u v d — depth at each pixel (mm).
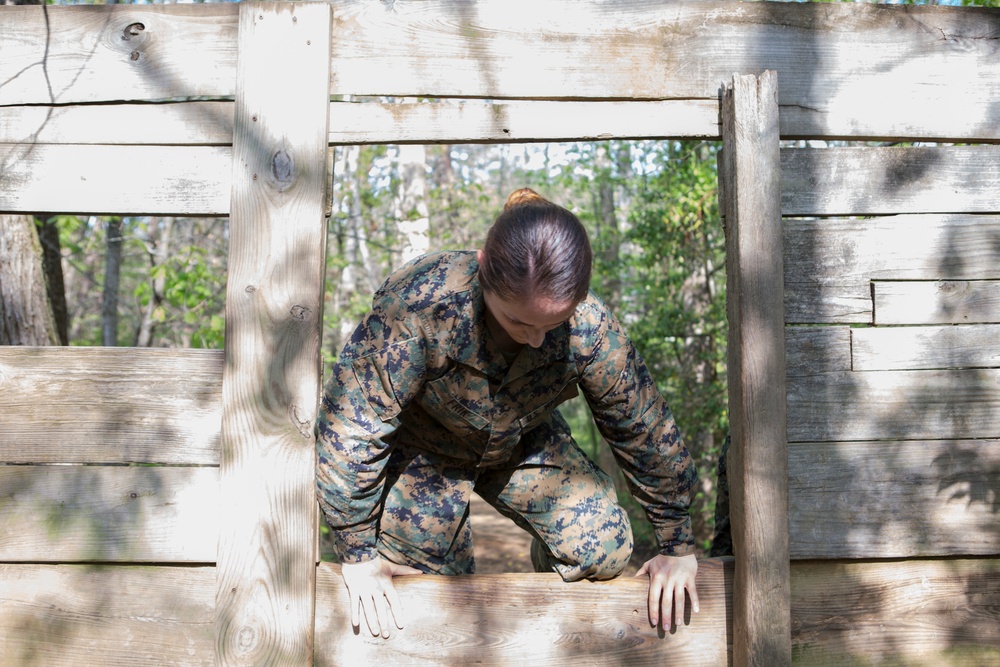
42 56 2102
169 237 10383
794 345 2154
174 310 9852
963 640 2188
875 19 2207
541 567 2393
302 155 2068
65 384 2062
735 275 2129
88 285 14977
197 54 2105
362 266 10438
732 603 2135
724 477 2510
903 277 2188
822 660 2148
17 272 4492
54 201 2078
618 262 8719
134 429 2057
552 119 2135
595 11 2152
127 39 2109
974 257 2209
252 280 2047
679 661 2119
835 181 2182
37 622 2049
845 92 2197
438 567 2174
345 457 1829
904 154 2199
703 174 7445
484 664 2068
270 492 2018
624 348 1872
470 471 2115
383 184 10219
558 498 2111
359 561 1981
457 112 2115
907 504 2168
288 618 2008
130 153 2088
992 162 2223
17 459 2053
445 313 1755
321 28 2086
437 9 2129
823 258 2174
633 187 9195
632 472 2006
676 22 2170
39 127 2092
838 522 2145
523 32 2141
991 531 2184
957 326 2197
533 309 1490
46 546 2043
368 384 1805
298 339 2037
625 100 2172
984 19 2234
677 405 7746
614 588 2109
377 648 2053
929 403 2182
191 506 2047
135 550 2039
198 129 2096
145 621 2045
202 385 2062
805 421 2146
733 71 2182
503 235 1489
